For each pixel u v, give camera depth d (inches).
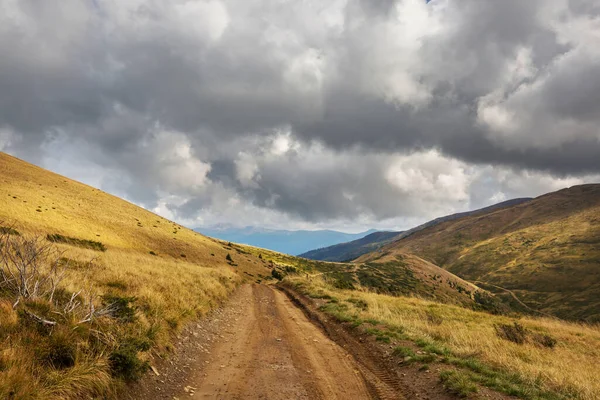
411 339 441.4
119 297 351.3
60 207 2480.3
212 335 459.2
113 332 289.0
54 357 221.9
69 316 265.4
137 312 358.9
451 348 397.4
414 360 350.3
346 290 1175.6
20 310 242.4
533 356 431.2
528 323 820.6
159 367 298.2
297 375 328.8
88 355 236.7
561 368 380.5
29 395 178.2
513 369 334.6
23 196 2342.5
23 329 228.5
